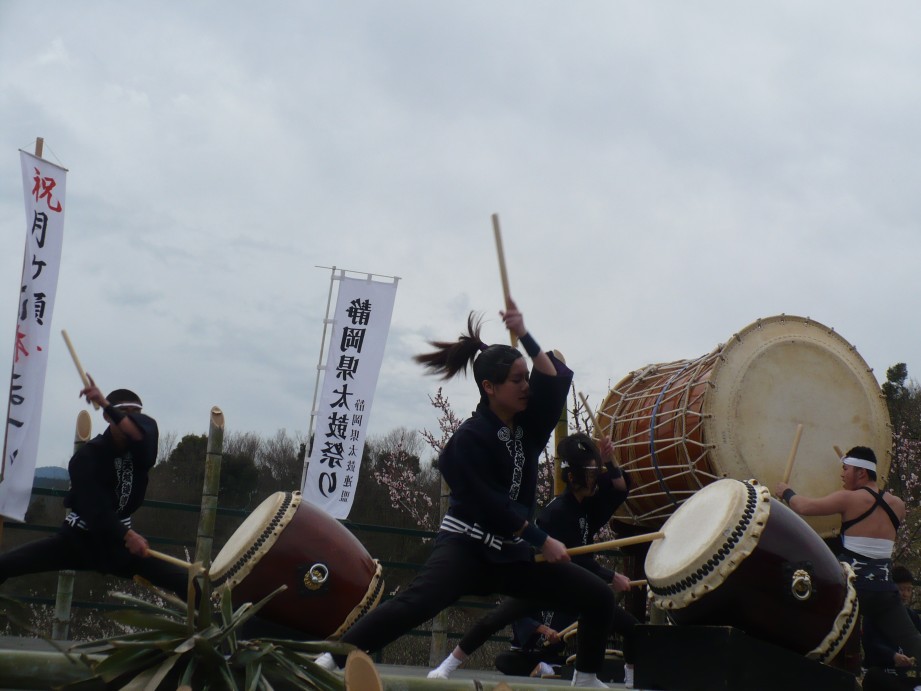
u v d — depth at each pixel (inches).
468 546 120.3
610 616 128.4
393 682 102.7
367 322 316.2
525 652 206.7
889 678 211.8
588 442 164.4
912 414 687.7
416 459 529.7
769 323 218.2
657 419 219.0
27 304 216.7
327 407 312.3
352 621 159.9
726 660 129.0
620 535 238.7
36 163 218.8
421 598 117.1
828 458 213.6
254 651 98.3
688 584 134.6
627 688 137.3
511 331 121.8
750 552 132.6
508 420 122.6
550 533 163.3
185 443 685.9
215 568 162.2
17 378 216.2
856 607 136.8
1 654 90.3
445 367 126.6
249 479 686.5
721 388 208.1
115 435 170.4
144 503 236.7
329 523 164.9
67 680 92.4
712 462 203.9
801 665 133.0
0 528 216.5
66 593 232.1
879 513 182.5
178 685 95.0
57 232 220.8
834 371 219.1
